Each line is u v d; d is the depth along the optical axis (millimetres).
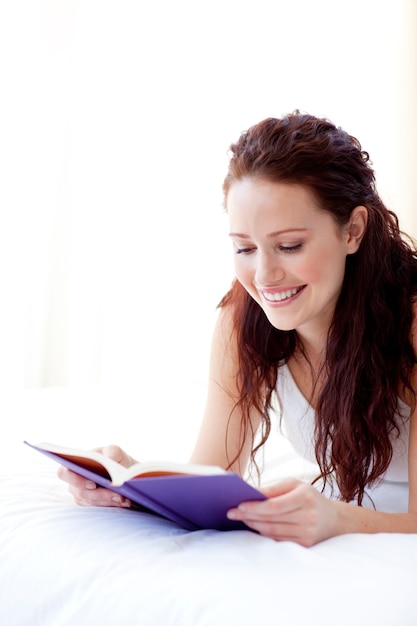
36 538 1123
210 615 911
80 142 3311
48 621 1031
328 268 1249
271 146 1216
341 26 3285
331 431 1430
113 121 3328
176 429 1994
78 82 3287
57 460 1187
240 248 1275
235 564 992
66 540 1103
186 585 957
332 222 1245
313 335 1420
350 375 1352
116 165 3342
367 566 990
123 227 3357
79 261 3338
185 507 1074
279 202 1202
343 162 1266
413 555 1031
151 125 3314
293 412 1527
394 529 1166
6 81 3102
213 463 1499
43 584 1056
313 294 1258
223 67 3258
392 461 1495
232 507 1065
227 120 3256
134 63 3311
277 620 883
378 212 1357
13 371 3168
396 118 3285
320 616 889
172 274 3314
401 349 1355
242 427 1504
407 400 1394
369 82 3281
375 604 917
